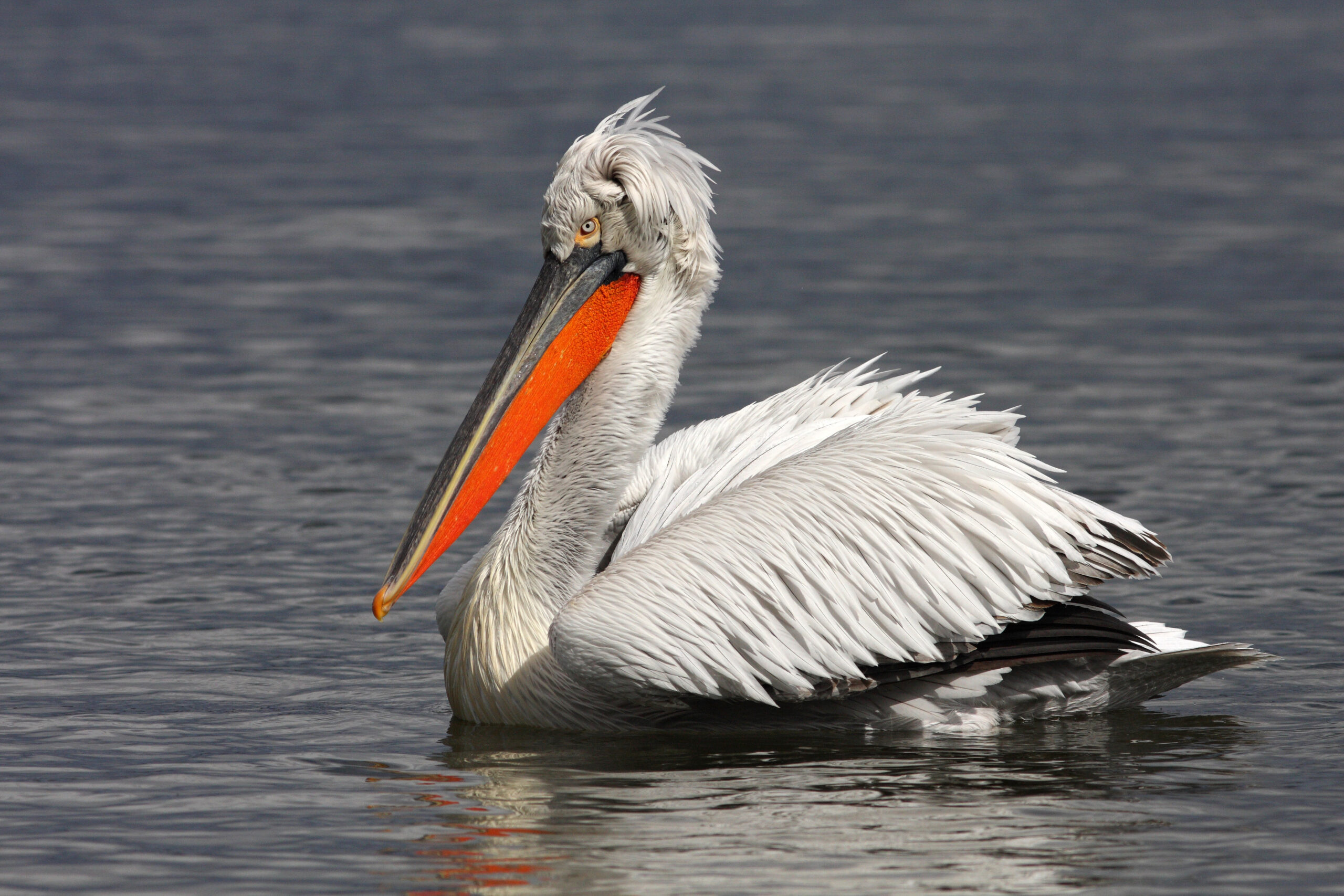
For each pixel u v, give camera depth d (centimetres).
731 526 970
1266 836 809
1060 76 5791
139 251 2991
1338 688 1063
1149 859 779
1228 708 1034
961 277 2781
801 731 999
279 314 2511
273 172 3903
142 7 8206
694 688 933
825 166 4009
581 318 1055
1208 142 4269
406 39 7112
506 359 1054
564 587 1029
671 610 944
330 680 1110
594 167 1058
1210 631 1178
